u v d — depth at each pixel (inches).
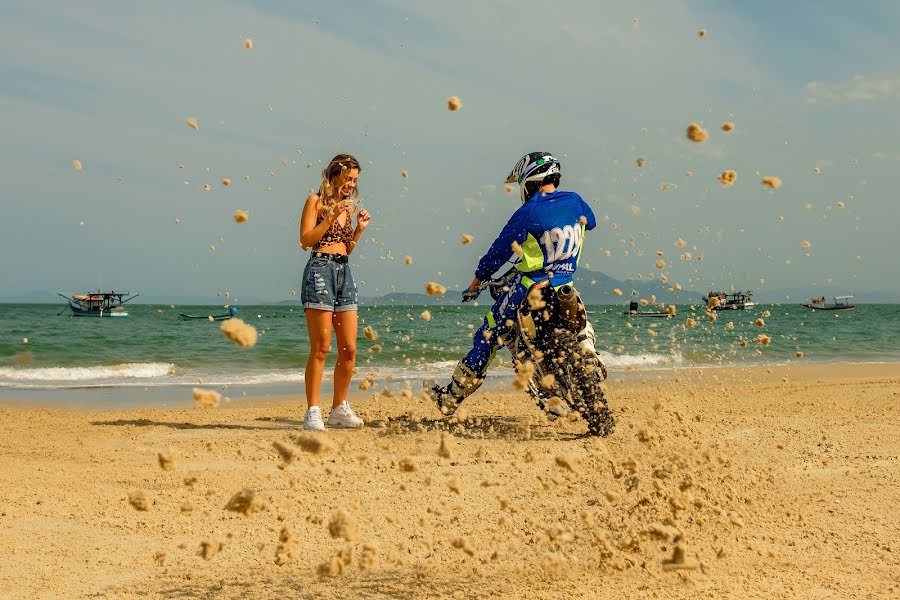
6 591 98.7
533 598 93.4
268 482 157.4
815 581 101.4
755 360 584.4
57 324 1254.9
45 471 167.0
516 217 210.8
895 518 131.8
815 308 2758.4
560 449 188.7
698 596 94.5
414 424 234.5
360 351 625.9
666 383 373.4
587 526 122.0
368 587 98.6
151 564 109.0
